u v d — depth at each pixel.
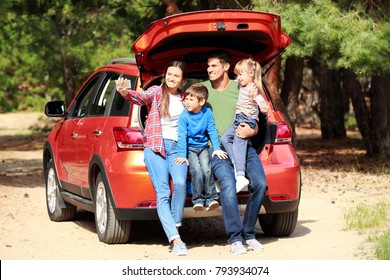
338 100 28.52
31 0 21.02
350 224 9.46
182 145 7.79
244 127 7.83
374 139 19.52
